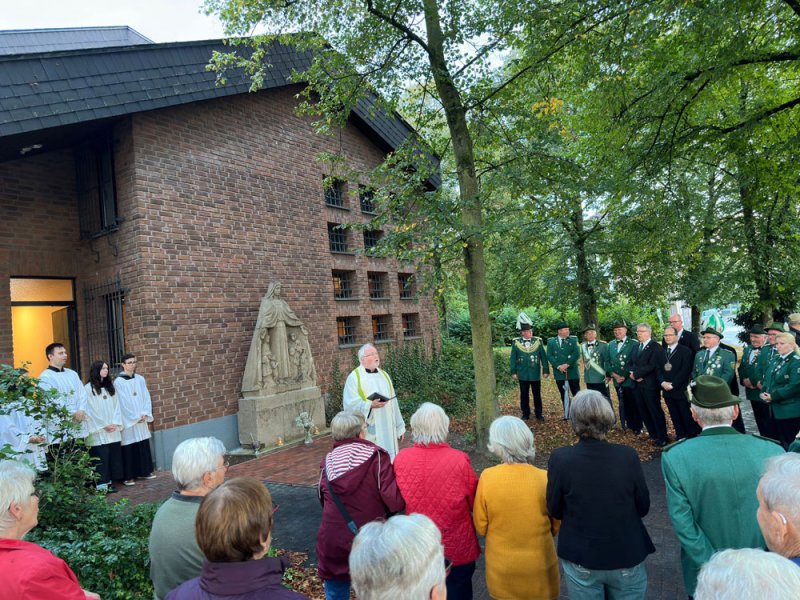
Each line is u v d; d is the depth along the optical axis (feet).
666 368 25.58
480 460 24.43
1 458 11.91
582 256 47.55
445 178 38.86
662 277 45.24
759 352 23.95
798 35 24.84
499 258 54.80
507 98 27.81
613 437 28.71
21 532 7.05
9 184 26.76
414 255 23.58
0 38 39.52
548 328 84.17
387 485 9.56
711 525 8.12
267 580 5.30
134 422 24.08
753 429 28.84
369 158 45.70
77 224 29.53
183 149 29.37
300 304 36.37
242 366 30.91
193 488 7.66
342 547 9.60
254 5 24.57
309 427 31.14
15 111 20.75
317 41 26.96
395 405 19.13
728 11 21.12
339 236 42.47
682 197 33.88
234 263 31.53
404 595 4.46
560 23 23.82
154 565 7.31
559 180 27.12
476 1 25.49
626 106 29.17
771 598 3.73
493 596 9.04
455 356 56.54
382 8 25.14
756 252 42.65
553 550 9.12
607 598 8.74
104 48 24.16
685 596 12.32
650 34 22.76
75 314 29.04
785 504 5.60
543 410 38.78
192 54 28.25
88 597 7.19
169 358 27.07
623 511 8.41
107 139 27.68
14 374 12.48
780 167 29.09
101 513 13.39
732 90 31.50
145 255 26.58
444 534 9.47
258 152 34.40
